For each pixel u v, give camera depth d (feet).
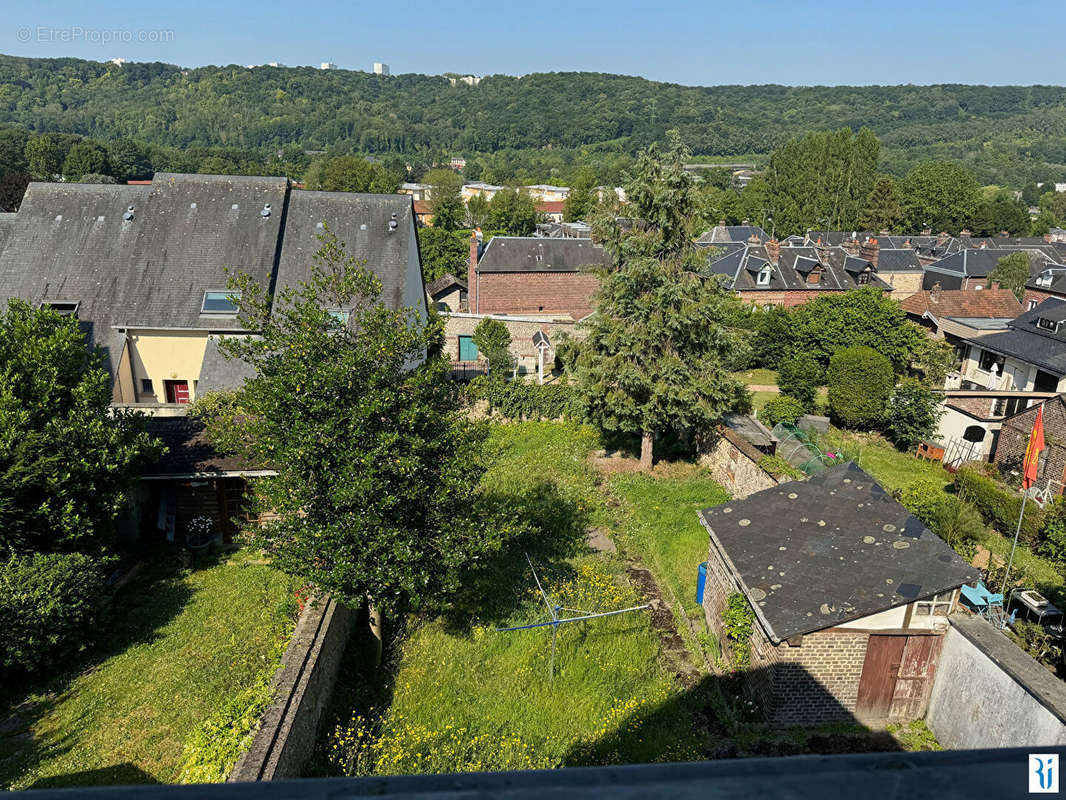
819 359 123.44
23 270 89.92
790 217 282.15
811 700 41.55
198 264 91.66
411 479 38.73
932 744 41.16
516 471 76.89
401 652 45.85
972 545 61.16
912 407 91.40
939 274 192.44
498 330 113.70
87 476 49.42
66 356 51.72
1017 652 37.45
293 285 91.76
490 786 2.87
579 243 161.89
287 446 37.22
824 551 43.62
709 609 50.39
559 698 41.93
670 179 67.41
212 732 34.86
